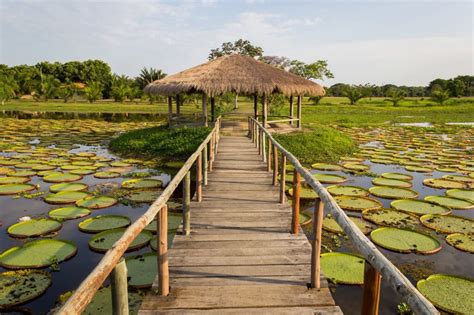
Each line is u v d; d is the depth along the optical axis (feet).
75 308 3.93
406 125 67.51
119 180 25.80
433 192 23.09
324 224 17.04
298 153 34.96
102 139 46.47
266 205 15.78
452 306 10.50
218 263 10.24
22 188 22.89
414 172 28.94
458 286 11.61
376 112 100.83
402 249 14.23
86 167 29.35
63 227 16.70
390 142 45.24
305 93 43.83
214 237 12.16
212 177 21.13
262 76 39.91
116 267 5.64
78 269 12.90
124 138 41.14
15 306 10.73
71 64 197.88
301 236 12.30
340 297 11.12
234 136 40.47
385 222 17.12
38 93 138.62
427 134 53.67
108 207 19.61
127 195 21.77
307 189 23.16
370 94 163.73
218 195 17.35
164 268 8.48
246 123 52.70
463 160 33.22
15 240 15.38
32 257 13.51
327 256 13.60
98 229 16.14
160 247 8.42
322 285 9.04
